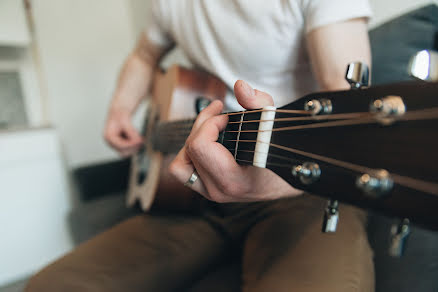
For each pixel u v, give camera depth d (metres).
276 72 0.52
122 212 0.90
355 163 0.23
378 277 0.41
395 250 0.20
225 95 0.60
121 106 0.89
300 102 0.27
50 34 1.35
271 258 0.41
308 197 0.46
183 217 0.61
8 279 1.08
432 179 0.20
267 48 0.49
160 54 0.87
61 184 1.17
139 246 0.53
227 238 0.56
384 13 0.69
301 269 0.37
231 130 0.32
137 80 0.89
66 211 1.19
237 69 0.56
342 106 0.24
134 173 0.94
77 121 1.44
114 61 1.55
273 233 0.44
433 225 0.20
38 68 1.33
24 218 1.10
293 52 0.48
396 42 0.52
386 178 0.21
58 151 1.16
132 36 1.60
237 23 0.51
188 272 0.53
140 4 1.44
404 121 0.21
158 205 0.62
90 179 1.08
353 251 0.38
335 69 0.39
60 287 0.46
